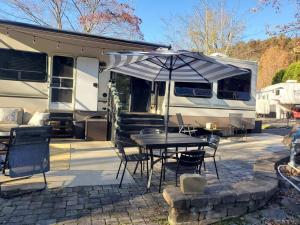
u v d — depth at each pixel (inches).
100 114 359.3
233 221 133.5
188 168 167.0
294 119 710.5
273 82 955.3
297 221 135.0
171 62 201.2
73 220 129.3
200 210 128.3
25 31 301.7
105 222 128.6
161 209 143.4
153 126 344.8
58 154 247.6
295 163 216.4
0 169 185.9
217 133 408.8
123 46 344.8
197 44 839.1
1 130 259.8
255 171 179.5
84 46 350.0
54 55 340.8
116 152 264.2
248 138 393.4
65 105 350.9
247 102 426.3
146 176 195.2
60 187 169.2
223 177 199.8
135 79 408.8
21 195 155.4
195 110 389.1
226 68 193.9
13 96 325.7
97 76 362.0
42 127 163.5
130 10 676.7
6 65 320.5
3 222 126.0
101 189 168.7
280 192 168.4
